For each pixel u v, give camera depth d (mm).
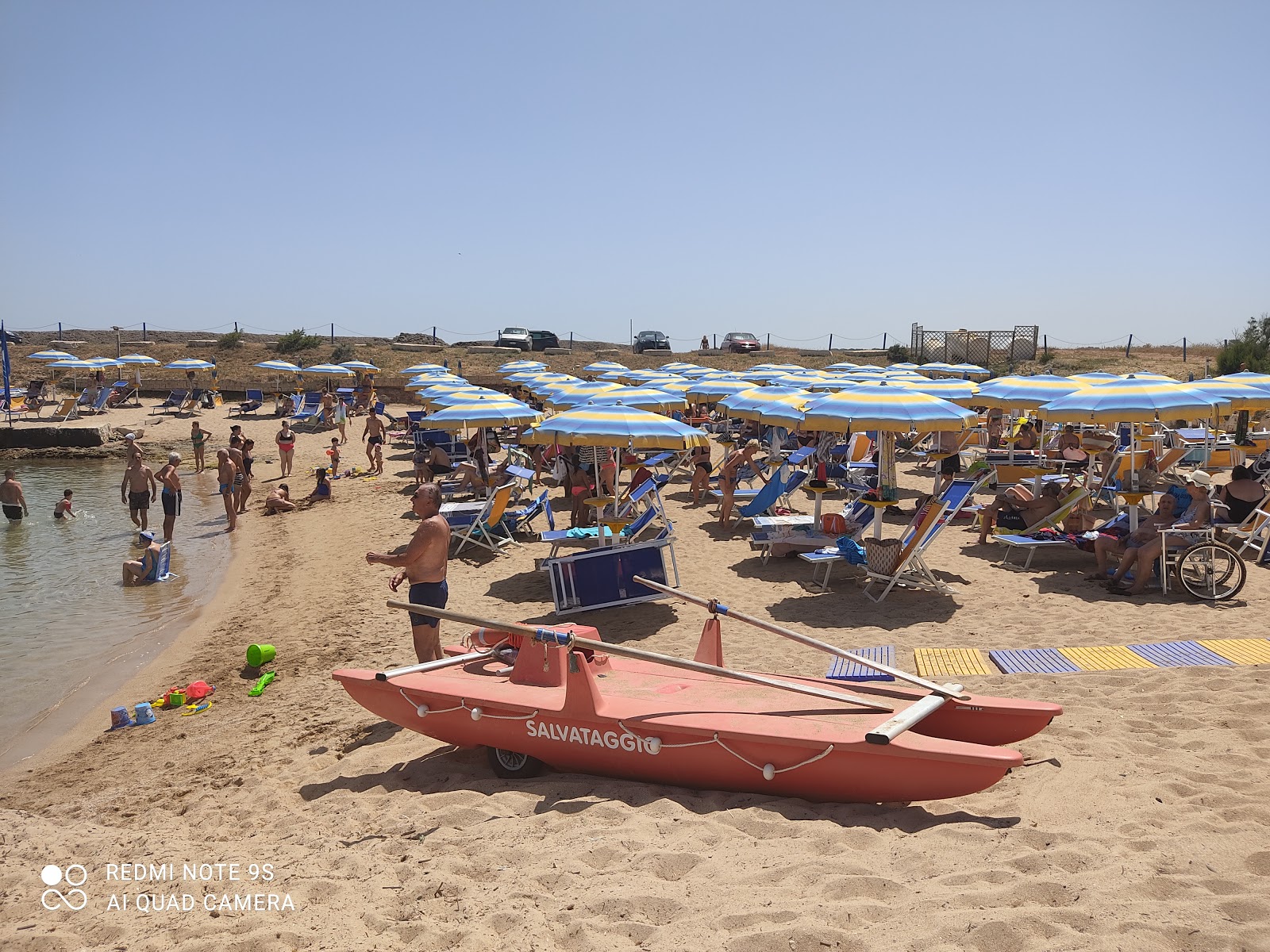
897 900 3471
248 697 7656
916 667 6648
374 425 21281
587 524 12141
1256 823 3994
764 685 5020
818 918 3332
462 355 52031
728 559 11234
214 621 10367
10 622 10609
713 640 5820
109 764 6480
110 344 54125
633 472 14211
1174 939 3039
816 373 23375
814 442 19172
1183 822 4055
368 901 3799
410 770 5562
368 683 5645
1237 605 8062
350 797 5234
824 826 4195
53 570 13414
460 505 13211
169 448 29281
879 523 9516
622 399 11648
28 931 3775
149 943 3578
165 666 8812
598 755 4984
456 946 3355
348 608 10359
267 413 36938
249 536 15562
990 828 4102
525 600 9758
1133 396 9500
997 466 11633
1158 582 9000
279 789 5531
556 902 3643
